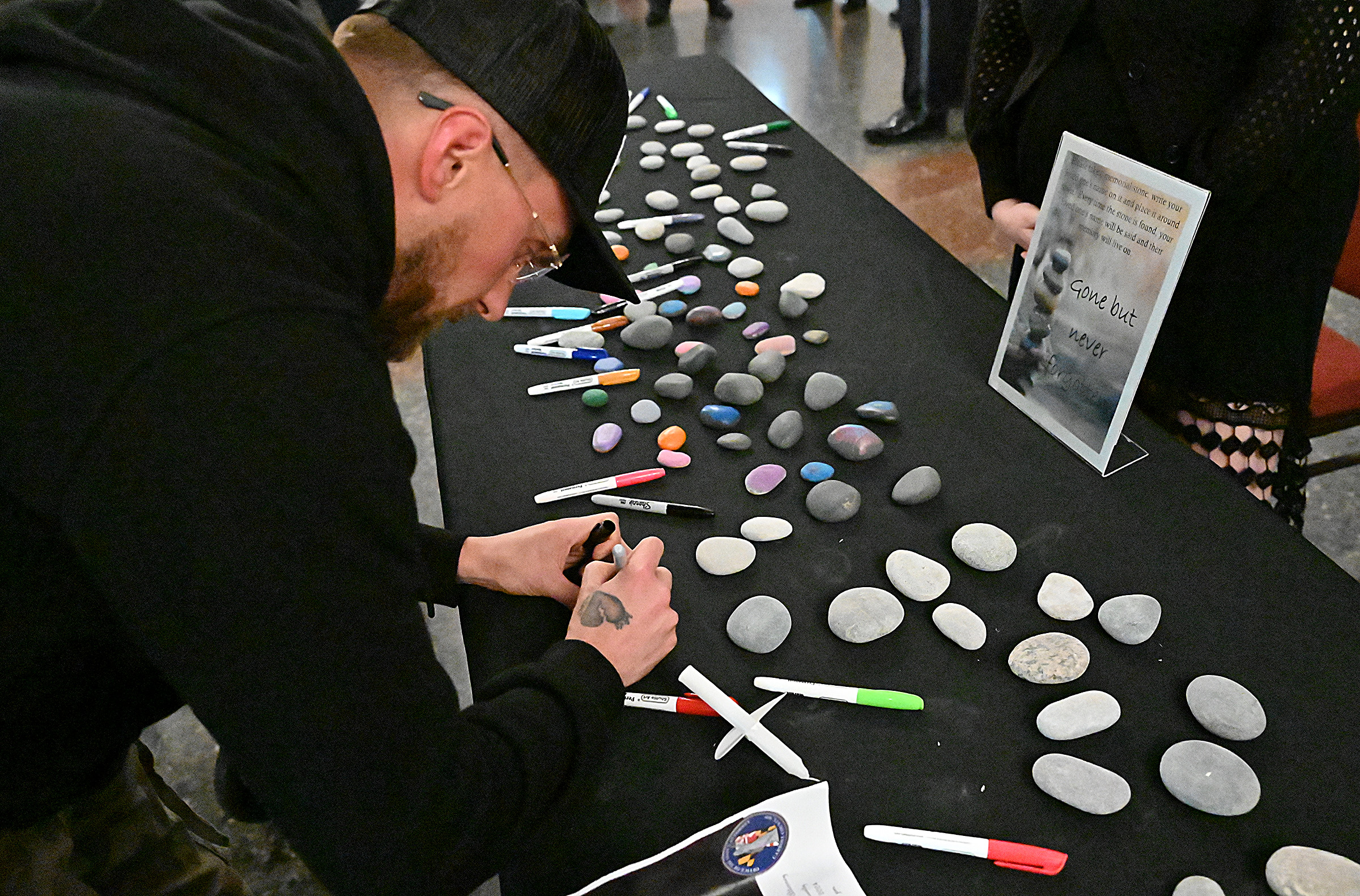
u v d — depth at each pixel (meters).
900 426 0.94
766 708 0.68
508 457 0.95
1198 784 0.60
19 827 0.65
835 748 0.66
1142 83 1.02
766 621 0.74
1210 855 0.58
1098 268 0.80
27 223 0.40
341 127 0.47
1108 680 0.69
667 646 0.72
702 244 1.26
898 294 1.13
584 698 0.58
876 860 0.59
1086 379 0.85
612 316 1.14
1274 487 1.16
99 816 0.87
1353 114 0.92
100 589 0.43
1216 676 0.67
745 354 1.06
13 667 0.51
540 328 1.14
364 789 0.45
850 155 2.99
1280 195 0.99
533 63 0.55
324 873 0.48
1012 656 0.70
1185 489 0.84
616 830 0.62
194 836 1.08
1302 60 0.87
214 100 0.45
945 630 0.73
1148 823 0.60
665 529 0.85
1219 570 0.76
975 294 1.12
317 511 0.42
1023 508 0.84
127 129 0.43
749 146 1.48
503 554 0.79
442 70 0.53
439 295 0.59
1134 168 0.74
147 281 0.40
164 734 1.59
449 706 0.50
